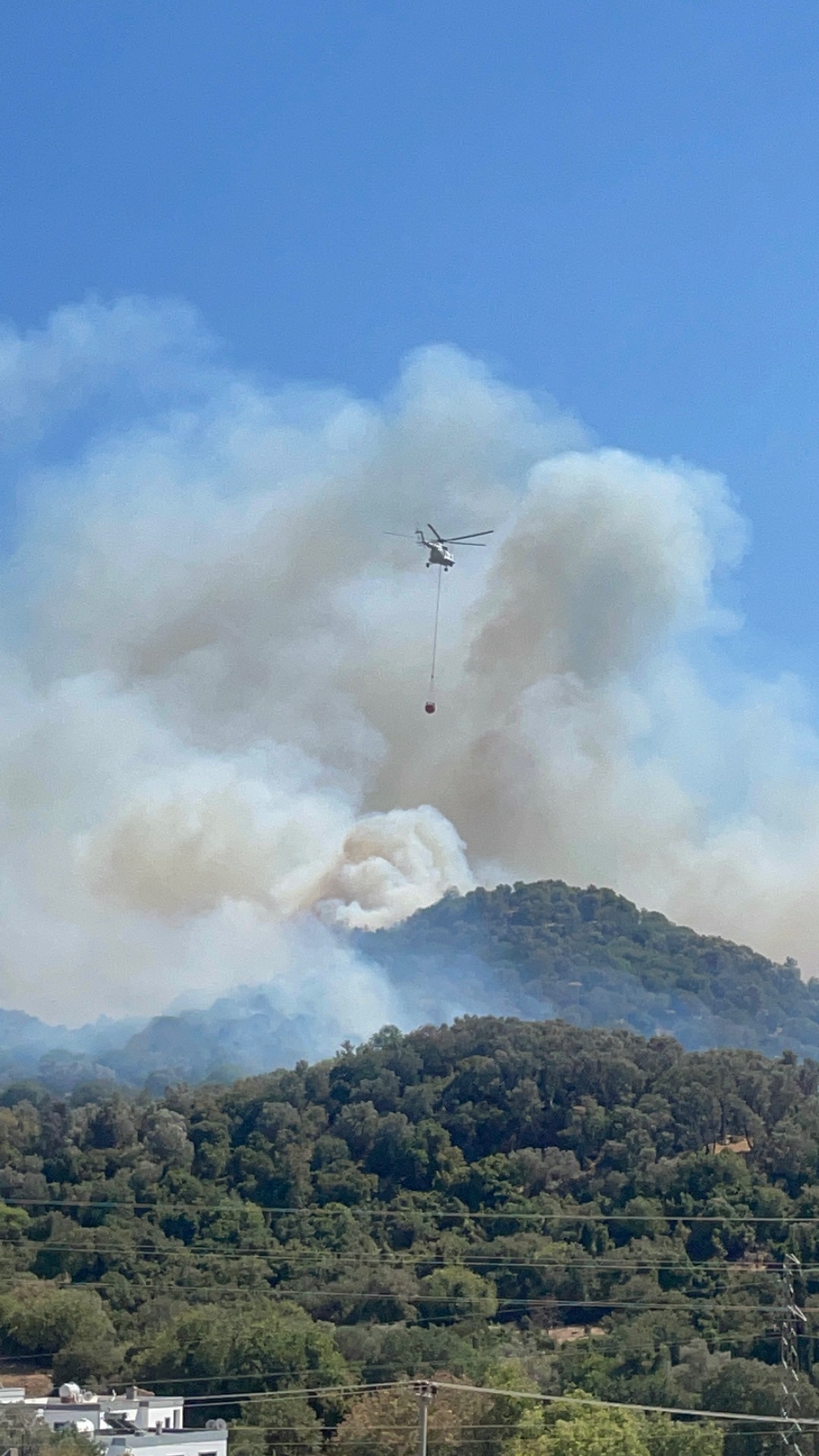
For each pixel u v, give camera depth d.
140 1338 108.06
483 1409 87.69
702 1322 108.06
